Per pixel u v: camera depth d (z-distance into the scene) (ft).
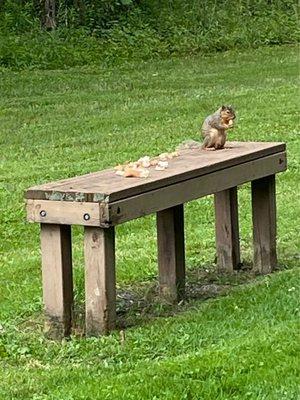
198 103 29.60
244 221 16.30
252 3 46.80
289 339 9.75
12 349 10.53
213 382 8.84
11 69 38.45
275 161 12.91
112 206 10.30
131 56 41.29
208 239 15.24
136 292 12.49
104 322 10.63
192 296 12.16
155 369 9.26
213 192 11.79
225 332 10.30
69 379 9.48
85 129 27.22
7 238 17.26
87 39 41.78
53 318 10.87
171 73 36.99
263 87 32.19
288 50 42.24
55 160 23.47
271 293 11.59
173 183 11.14
